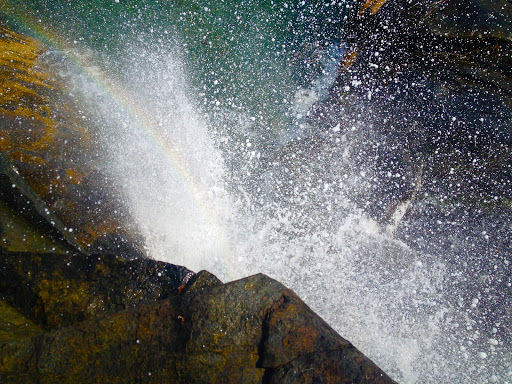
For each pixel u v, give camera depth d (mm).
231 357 2025
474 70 4352
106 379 1968
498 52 4215
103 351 2018
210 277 2643
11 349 1973
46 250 2961
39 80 4457
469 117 4449
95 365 1986
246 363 2025
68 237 3148
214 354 2021
